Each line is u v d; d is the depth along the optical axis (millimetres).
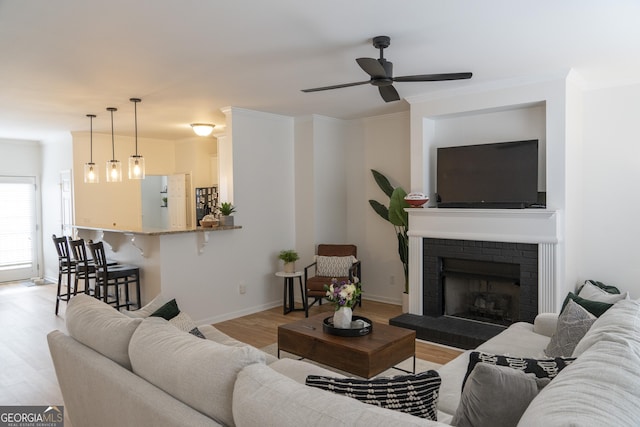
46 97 4691
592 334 2008
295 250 6289
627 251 4430
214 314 5312
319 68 3746
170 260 4902
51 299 6562
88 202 7227
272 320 5367
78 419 2314
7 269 8016
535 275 4133
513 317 4543
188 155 8055
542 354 2754
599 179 4547
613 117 4441
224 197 6875
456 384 2379
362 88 4465
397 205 5266
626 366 1353
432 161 5074
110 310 2434
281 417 1265
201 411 1566
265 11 2607
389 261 6086
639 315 2088
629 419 1061
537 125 4426
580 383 1243
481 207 4520
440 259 4820
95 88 4324
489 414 1420
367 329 3320
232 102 5062
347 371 3033
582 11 2664
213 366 1563
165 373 1722
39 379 3555
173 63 3564
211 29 2867
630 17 2752
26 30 2840
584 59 3621
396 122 5918
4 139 7855
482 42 3188
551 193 4078
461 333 4250
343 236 6469
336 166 6316
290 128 6191
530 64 3742
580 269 4676
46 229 8242
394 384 1506
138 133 7367
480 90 4445
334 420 1194
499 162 4438
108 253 5801
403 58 3545
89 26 2787
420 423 1133
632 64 3768
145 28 2836
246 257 5664
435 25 2859
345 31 2939
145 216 9148
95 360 2080
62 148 7527
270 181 5926
